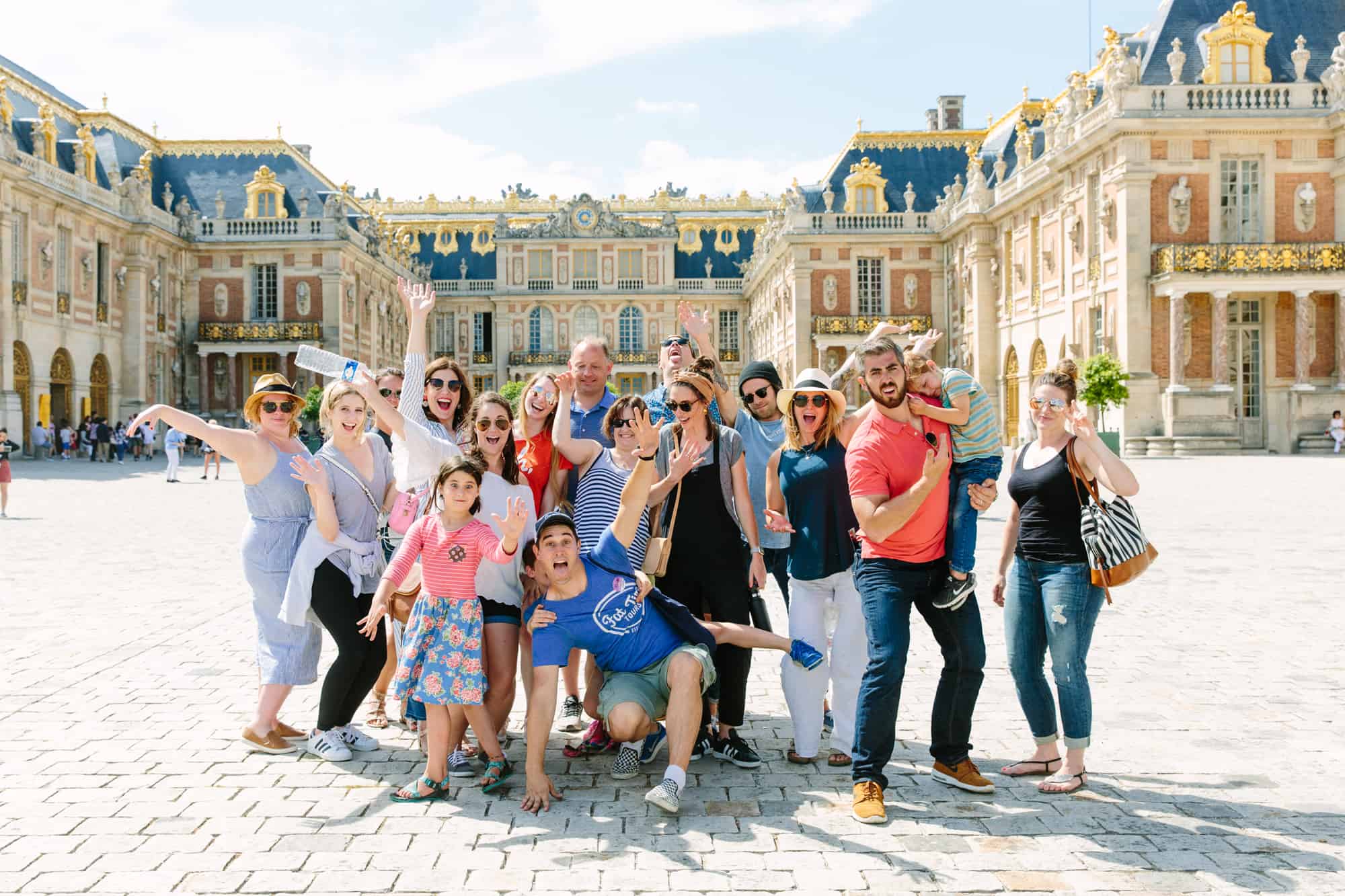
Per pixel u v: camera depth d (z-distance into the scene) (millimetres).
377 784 5641
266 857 4625
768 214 80438
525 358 78688
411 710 6180
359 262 60406
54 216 43000
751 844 4801
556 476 6680
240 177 58094
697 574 6242
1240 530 15695
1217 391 35281
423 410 6945
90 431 43344
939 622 5570
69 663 8109
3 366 38906
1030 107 51938
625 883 4371
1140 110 35656
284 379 6551
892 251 56156
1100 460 5387
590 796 5492
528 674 6535
